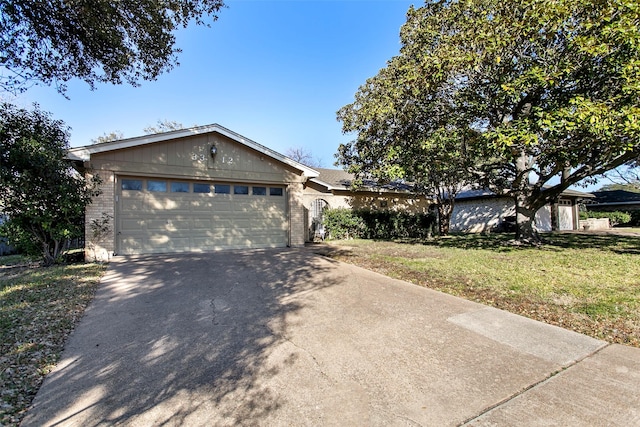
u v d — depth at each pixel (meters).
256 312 4.39
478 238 14.45
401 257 8.67
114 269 6.90
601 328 3.77
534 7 6.66
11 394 2.44
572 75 7.09
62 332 3.63
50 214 7.24
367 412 2.29
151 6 6.16
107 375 2.77
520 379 2.72
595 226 21.61
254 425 2.14
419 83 8.07
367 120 9.77
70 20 6.11
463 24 7.79
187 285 5.66
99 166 8.26
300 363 3.01
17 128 7.12
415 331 3.76
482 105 8.12
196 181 9.72
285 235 11.19
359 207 16.91
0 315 4.05
